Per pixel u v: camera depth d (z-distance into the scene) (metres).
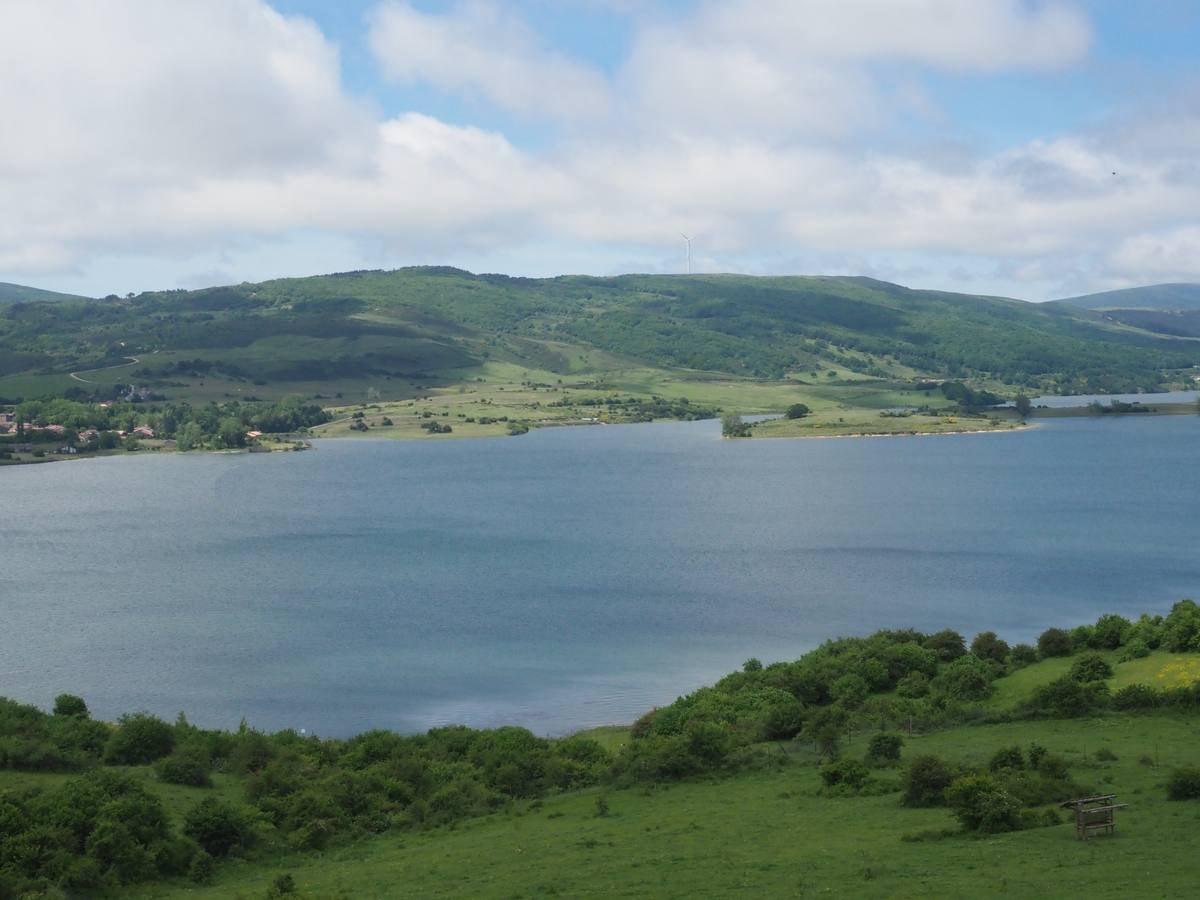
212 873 52.66
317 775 68.44
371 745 75.00
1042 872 42.03
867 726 76.25
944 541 193.25
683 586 157.12
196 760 68.00
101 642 128.75
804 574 164.00
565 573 170.50
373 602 150.75
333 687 109.06
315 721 98.81
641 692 105.62
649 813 58.75
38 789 58.50
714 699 85.50
